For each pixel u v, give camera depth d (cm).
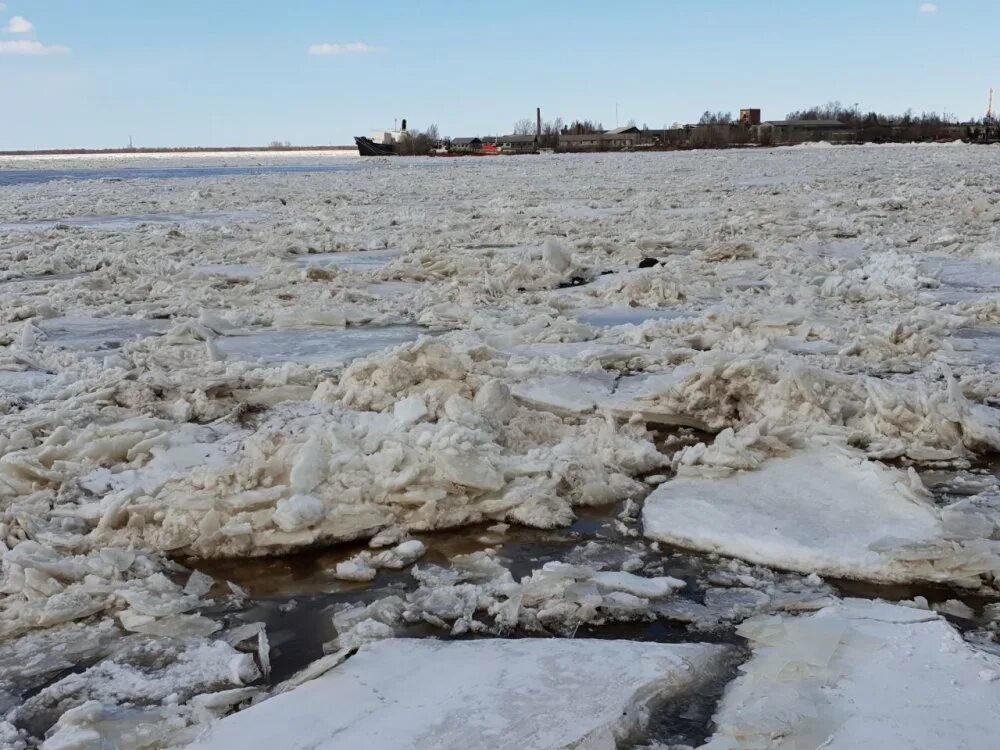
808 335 940
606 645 374
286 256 1700
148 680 365
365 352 892
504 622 402
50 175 6284
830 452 567
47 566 440
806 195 2753
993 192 2602
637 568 457
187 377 761
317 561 476
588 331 977
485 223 2158
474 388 681
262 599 438
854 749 297
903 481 514
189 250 1761
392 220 2339
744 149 9706
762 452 573
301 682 355
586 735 309
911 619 385
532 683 343
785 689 333
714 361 695
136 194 3672
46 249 1766
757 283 1287
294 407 679
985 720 310
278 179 4953
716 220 2138
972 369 793
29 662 382
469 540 497
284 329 1036
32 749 325
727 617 405
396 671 355
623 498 548
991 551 433
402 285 1370
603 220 2180
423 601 422
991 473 567
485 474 529
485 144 13138
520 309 1135
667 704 336
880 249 1600
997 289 1220
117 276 1434
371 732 314
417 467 526
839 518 487
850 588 430
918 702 321
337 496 510
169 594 431
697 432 662
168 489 521
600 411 685
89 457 579
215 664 376
